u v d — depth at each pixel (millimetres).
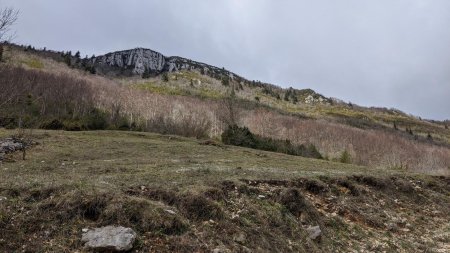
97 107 46406
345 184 13375
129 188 8258
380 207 12695
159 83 122500
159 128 36094
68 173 10000
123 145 18078
